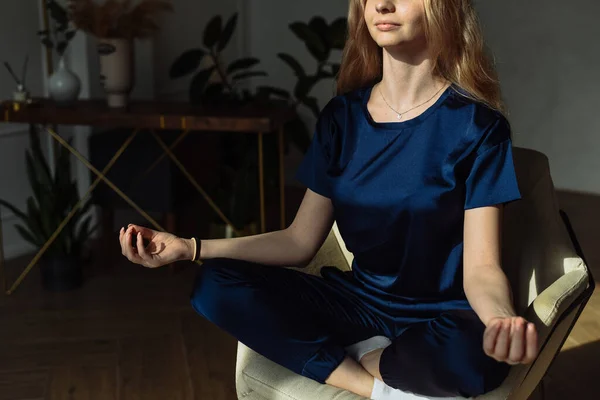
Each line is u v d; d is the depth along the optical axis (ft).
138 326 10.05
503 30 17.16
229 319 5.29
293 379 5.27
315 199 5.82
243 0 17.69
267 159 13.85
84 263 12.20
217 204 12.73
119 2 10.79
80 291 11.23
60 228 10.96
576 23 16.58
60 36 12.44
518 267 5.82
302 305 5.41
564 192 16.94
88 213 13.08
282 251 5.80
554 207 5.93
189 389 8.42
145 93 13.88
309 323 5.24
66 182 11.21
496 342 4.26
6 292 11.13
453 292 5.40
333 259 6.31
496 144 5.15
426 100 5.39
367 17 5.28
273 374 5.34
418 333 4.97
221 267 5.35
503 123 5.23
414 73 5.36
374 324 5.54
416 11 5.12
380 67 5.91
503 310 4.57
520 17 16.98
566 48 16.76
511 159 5.14
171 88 15.02
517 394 4.93
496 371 4.70
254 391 5.51
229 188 13.67
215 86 12.98
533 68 17.11
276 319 5.20
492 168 5.11
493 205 5.08
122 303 10.82
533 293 5.64
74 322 10.18
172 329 9.98
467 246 5.08
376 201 5.33
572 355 9.09
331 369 5.15
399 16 5.13
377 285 5.63
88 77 12.59
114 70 10.87
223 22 16.96
